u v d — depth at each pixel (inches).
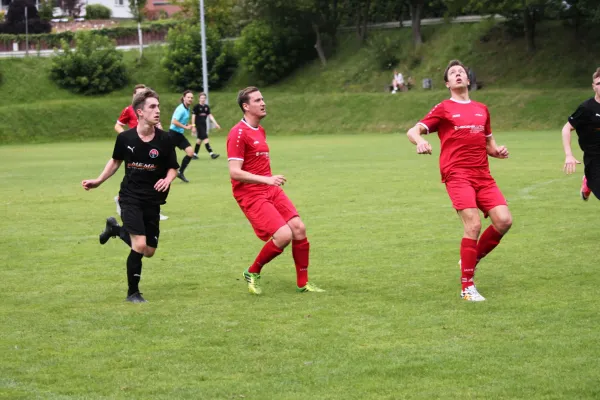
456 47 2464.3
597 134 403.9
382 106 2210.9
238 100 374.0
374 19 2787.9
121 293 370.3
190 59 2684.5
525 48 2359.7
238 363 257.3
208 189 824.9
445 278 384.2
